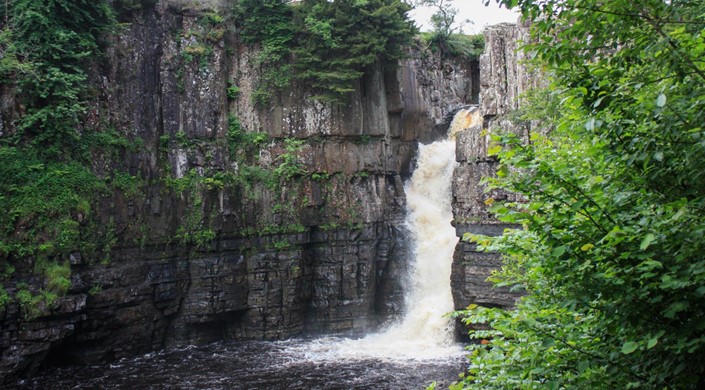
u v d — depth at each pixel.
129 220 30.02
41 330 25.19
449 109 47.19
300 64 36.00
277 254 34.94
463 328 33.00
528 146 7.46
